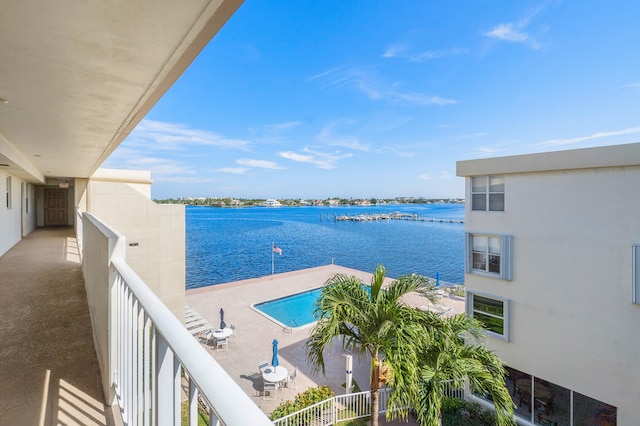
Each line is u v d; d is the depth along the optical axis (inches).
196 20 69.9
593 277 248.2
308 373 374.3
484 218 314.3
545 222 273.4
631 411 229.8
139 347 56.0
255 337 481.7
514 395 291.9
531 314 281.1
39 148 229.0
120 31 74.4
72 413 75.8
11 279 200.4
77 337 118.3
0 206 289.7
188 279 1126.4
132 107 131.5
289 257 1565.0
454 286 762.8
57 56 86.8
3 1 62.0
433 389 204.4
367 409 292.0
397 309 214.4
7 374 91.4
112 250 82.7
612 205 239.8
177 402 37.7
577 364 255.3
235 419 21.2
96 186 439.8
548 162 267.0
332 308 214.5
